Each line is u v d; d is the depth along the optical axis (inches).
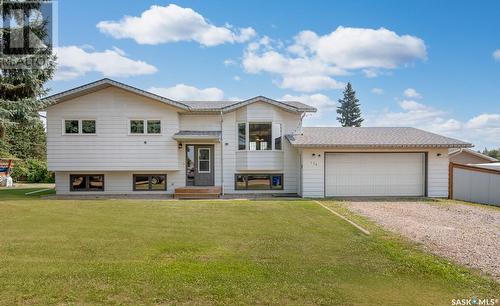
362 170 674.2
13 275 195.0
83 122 669.9
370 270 222.1
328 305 166.1
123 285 183.6
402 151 676.1
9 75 554.3
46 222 358.6
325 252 264.2
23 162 1291.8
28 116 564.1
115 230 325.7
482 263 241.4
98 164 669.9
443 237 322.0
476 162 1089.4
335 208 507.5
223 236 312.3
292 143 639.1
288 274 209.8
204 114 712.4
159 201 552.4
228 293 176.6
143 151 676.1
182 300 167.3
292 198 643.5
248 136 695.7
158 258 238.7
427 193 675.4
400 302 172.6
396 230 352.2
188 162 712.4
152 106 677.9
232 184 710.5
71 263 221.0
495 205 594.6
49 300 162.7
